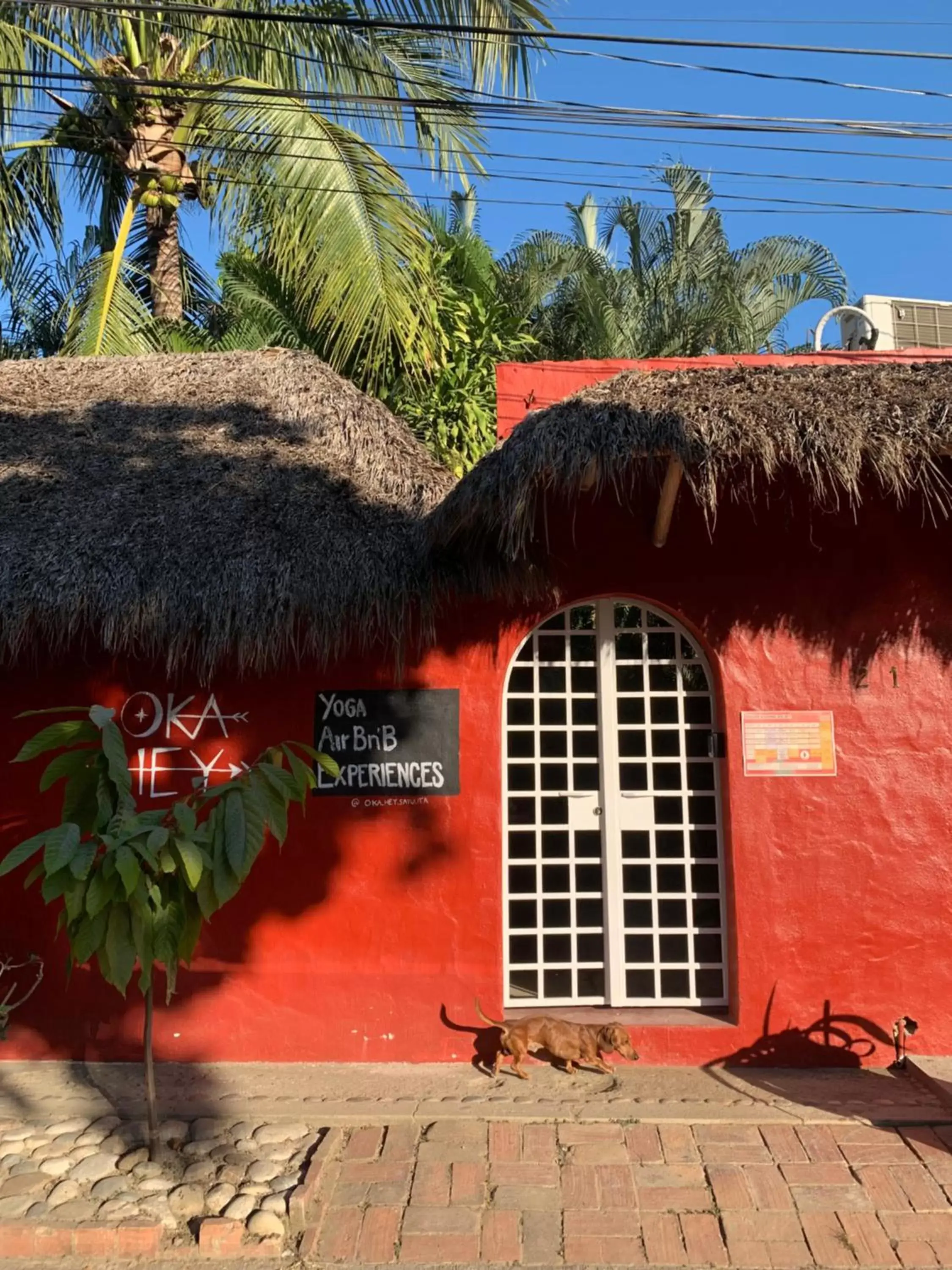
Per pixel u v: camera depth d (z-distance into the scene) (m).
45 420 7.00
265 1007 5.54
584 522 5.71
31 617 5.38
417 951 5.54
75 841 3.84
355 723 5.68
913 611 5.58
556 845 6.83
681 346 14.45
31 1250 3.91
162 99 7.27
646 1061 5.39
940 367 4.80
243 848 3.94
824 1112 4.81
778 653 5.60
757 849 5.48
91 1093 5.13
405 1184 4.27
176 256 10.98
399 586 5.38
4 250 11.42
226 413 6.91
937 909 5.41
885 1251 3.84
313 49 9.86
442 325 10.24
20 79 9.88
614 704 5.82
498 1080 5.23
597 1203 4.12
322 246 8.97
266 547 5.46
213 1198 4.12
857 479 4.80
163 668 5.77
